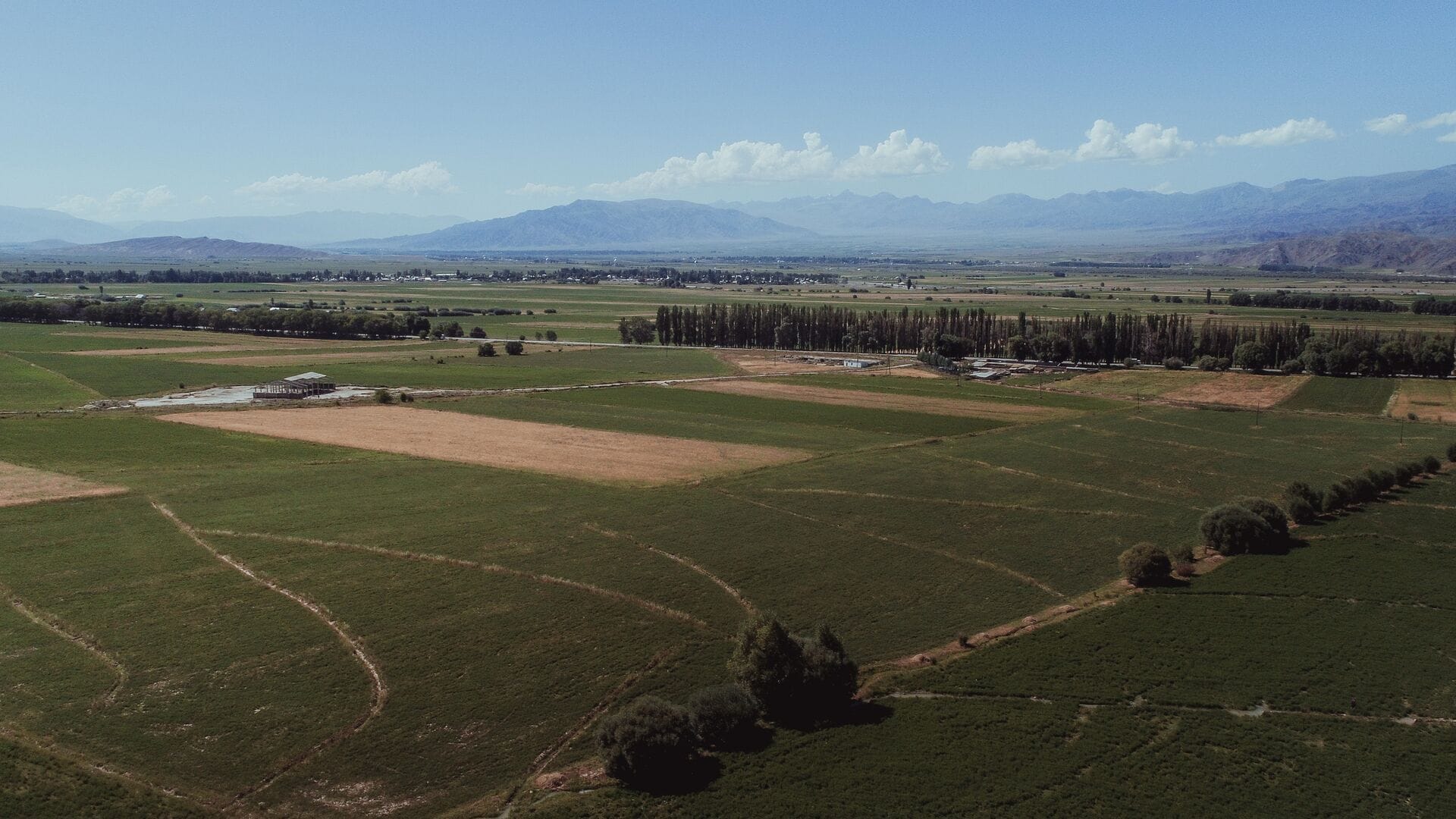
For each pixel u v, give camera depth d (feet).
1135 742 184.65
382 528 295.48
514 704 193.26
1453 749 184.14
